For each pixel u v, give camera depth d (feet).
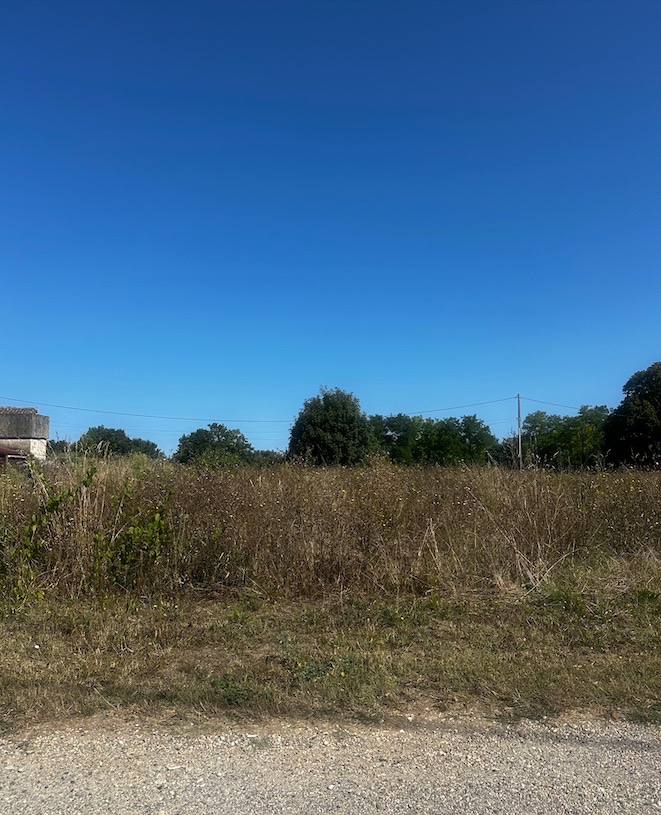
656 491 26.68
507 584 20.06
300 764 9.90
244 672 13.33
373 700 12.14
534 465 29.22
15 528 20.18
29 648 14.48
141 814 8.54
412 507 24.03
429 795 9.07
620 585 19.72
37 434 92.99
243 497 22.68
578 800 8.97
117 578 19.27
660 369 146.30
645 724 11.37
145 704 11.84
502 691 12.65
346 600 18.93
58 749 10.26
